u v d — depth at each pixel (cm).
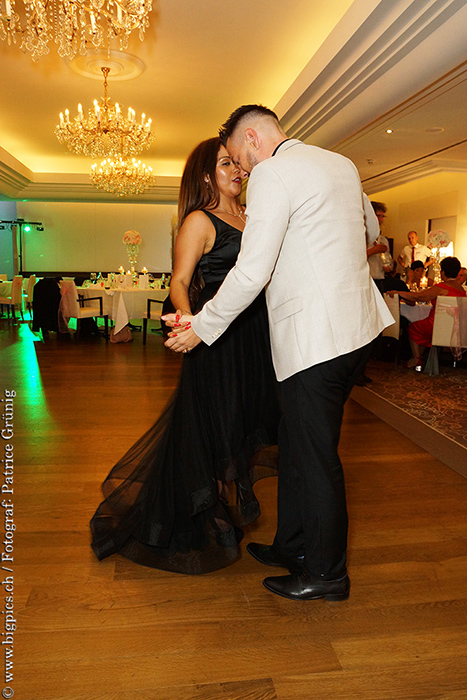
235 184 200
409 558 201
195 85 709
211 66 639
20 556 200
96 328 905
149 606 171
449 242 895
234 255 196
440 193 1077
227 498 211
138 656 148
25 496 253
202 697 134
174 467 197
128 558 198
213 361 198
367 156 818
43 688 136
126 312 786
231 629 161
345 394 166
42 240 1407
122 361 638
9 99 778
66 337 870
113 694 135
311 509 166
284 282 155
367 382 514
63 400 442
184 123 904
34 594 176
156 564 194
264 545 205
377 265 555
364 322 158
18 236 1402
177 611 169
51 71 659
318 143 718
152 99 775
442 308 544
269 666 145
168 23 523
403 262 1033
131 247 955
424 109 571
